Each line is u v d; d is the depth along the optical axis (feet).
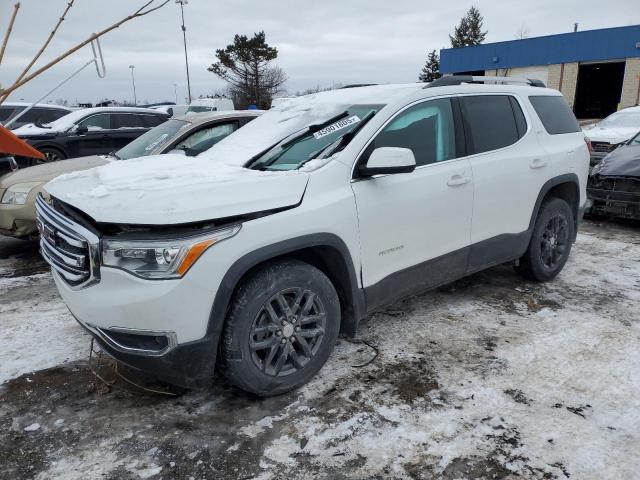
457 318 13.33
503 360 11.18
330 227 9.86
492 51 110.32
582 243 20.70
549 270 15.66
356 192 10.41
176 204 8.49
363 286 10.77
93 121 33.45
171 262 8.33
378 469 8.04
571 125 16.40
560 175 15.19
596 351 11.51
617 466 8.00
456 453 8.34
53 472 8.02
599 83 116.16
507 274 16.74
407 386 10.23
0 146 16.15
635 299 14.56
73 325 13.19
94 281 8.75
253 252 8.91
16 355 11.62
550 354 11.40
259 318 9.38
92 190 9.32
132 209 8.47
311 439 8.73
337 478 7.88
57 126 32.68
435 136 12.22
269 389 9.66
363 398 9.86
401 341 12.11
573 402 9.62
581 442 8.54
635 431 8.80
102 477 7.92
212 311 8.64
